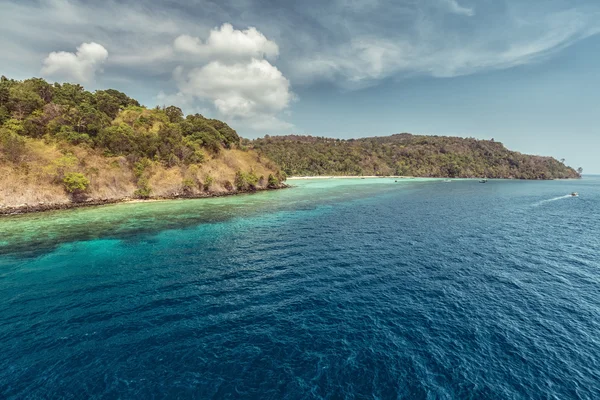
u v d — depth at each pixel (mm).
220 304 23422
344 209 68750
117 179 78000
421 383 15328
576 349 18250
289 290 25984
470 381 15523
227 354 17422
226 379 15500
